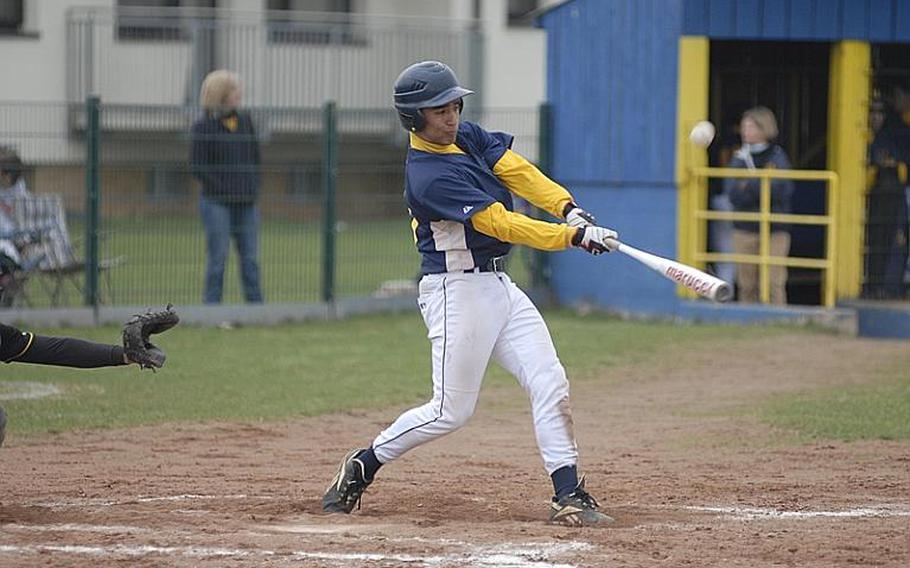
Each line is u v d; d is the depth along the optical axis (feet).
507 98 369.71
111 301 196.95
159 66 331.36
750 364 165.07
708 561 74.49
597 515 83.35
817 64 218.18
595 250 80.79
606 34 205.77
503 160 83.76
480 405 142.20
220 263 194.80
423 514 87.51
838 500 92.79
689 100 196.95
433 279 84.02
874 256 201.16
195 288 210.18
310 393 146.20
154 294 204.33
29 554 75.31
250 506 89.81
